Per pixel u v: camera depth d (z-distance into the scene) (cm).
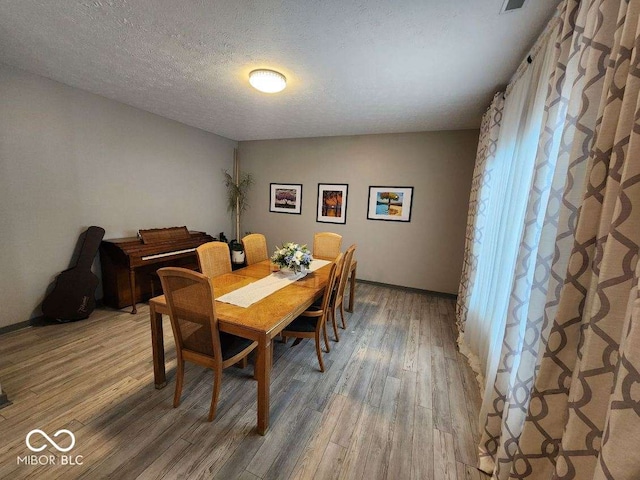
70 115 274
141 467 134
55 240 275
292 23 161
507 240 165
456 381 210
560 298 89
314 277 245
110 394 180
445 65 202
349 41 177
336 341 264
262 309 171
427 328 298
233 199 505
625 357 56
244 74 231
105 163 309
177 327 162
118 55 206
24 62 224
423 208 405
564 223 96
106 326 271
